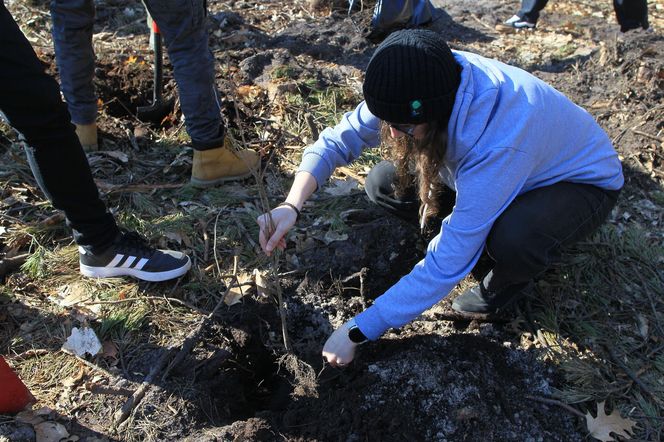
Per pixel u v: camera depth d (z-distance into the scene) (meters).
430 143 1.83
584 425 2.18
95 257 2.49
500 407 2.21
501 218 2.16
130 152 3.37
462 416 2.14
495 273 2.30
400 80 1.64
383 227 2.90
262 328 2.53
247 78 4.05
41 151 2.10
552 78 4.16
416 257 2.81
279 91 3.87
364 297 2.65
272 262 2.73
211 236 2.86
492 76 1.86
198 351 2.39
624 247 2.84
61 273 2.62
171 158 3.36
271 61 4.20
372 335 2.03
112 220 2.48
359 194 3.15
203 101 2.90
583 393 2.27
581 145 2.14
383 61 1.65
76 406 2.15
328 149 2.25
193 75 2.82
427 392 2.20
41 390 2.19
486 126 1.81
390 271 2.78
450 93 1.71
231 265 2.73
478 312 2.49
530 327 2.50
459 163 1.90
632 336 2.48
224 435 2.09
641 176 3.26
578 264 2.74
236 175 3.16
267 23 5.03
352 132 2.25
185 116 2.97
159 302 2.53
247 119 3.64
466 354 2.35
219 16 4.92
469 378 2.25
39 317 2.44
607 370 2.35
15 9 4.71
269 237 2.17
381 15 4.75
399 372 2.26
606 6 5.52
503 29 5.04
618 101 3.79
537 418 2.20
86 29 2.98
